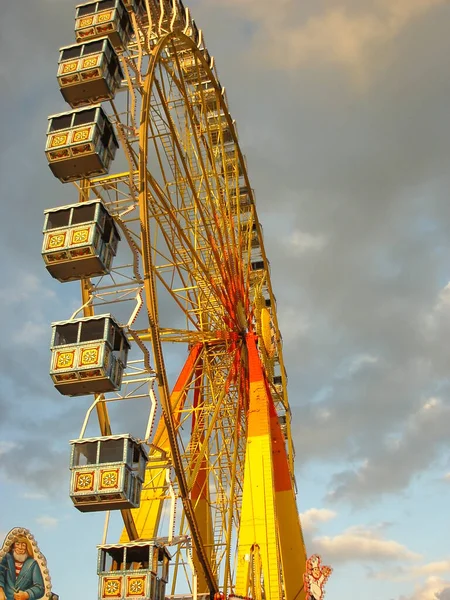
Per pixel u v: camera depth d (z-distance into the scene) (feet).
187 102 103.35
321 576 76.23
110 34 94.63
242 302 115.55
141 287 78.18
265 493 90.12
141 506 90.22
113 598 66.95
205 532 107.45
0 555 57.26
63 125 84.79
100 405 80.07
